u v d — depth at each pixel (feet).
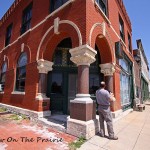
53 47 25.44
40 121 21.89
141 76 65.62
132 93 43.11
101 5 26.30
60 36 23.61
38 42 26.86
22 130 18.39
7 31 44.80
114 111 25.31
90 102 17.11
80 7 19.70
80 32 18.76
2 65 42.70
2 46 44.98
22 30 35.22
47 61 24.93
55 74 27.58
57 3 26.05
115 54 28.12
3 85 40.09
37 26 28.17
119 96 29.19
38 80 25.27
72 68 27.53
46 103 24.75
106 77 25.75
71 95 26.99
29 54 28.99
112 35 27.37
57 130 18.51
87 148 13.32
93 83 27.14
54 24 23.25
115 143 14.61
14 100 31.68
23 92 29.12
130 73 44.16
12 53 36.96
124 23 39.40
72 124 16.87
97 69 27.50
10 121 23.00
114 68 26.71
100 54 26.37
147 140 15.62
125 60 38.19
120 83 31.58
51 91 26.94
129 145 14.21
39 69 25.05
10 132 17.54
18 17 37.65
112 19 29.12
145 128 20.27
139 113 34.58
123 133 17.88
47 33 24.68
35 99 24.63
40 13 28.63
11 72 35.55
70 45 28.17
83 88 17.38
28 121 23.07
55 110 26.43
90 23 19.29
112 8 30.07
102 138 15.87
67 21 21.03
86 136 15.34
